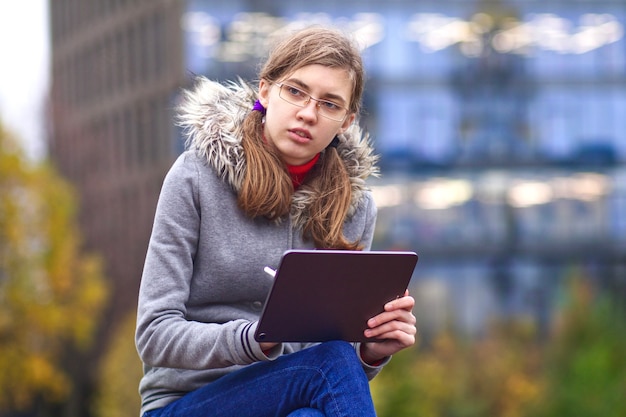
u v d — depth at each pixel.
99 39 49.69
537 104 43.22
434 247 42.75
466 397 30.97
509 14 42.78
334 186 3.84
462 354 32.97
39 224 31.23
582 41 43.47
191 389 3.77
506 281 43.09
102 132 48.78
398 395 24.81
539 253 43.19
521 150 43.06
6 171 30.36
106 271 44.06
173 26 41.06
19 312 30.95
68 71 53.12
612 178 43.41
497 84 43.03
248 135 3.73
